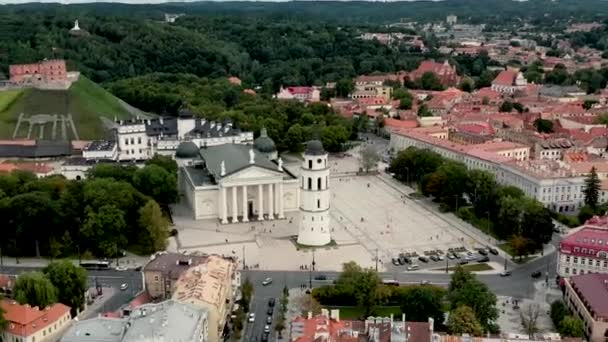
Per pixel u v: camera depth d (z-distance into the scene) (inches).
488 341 6963.6
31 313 7495.1
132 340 6530.5
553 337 7234.3
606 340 7642.7
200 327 7096.5
